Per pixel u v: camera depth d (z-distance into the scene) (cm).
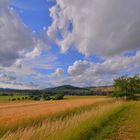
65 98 11431
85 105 4159
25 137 975
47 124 1286
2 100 10119
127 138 1369
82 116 1708
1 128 1755
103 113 2131
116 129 1672
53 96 11344
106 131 1566
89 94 17250
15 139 953
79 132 1241
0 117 2303
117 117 2472
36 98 11200
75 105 4212
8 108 4234
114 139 1339
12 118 2186
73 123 1368
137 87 8106
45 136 1037
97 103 4969
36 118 2234
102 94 16475
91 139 1295
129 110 3488
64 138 1070
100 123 1756
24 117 2248
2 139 939
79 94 17212
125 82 8169
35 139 1000
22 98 11456
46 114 2552
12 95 15050
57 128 1202
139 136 1420
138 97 8131
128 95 8125
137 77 8181
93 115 1842
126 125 1880
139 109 3681
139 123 1992
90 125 1512
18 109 3822
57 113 2691
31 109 3681
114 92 8294
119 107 3369
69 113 2869
